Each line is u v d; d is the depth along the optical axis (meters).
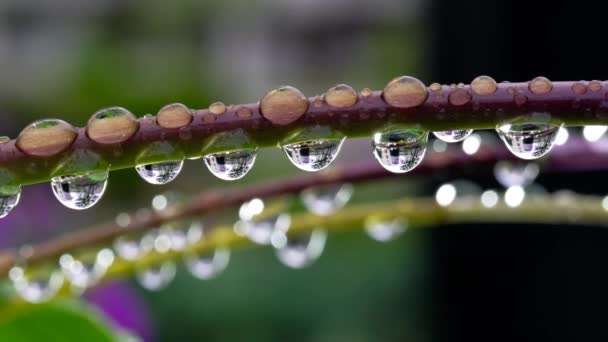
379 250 0.67
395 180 0.14
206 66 0.81
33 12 0.78
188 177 0.68
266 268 0.64
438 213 0.16
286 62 0.94
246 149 0.11
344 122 0.11
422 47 0.43
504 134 0.11
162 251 0.16
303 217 0.16
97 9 0.79
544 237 0.35
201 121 0.11
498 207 0.16
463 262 0.37
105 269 0.16
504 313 0.37
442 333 0.39
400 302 0.63
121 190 0.64
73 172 0.11
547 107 0.11
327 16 0.94
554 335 0.36
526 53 0.36
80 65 0.71
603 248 0.35
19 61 0.72
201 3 0.83
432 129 0.11
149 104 0.71
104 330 0.16
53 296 0.15
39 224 0.41
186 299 0.61
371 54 0.92
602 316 0.35
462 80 0.38
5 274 0.14
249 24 0.90
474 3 0.37
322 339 0.62
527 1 0.35
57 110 0.68
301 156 0.12
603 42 0.34
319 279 0.64
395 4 0.91
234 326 0.61
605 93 0.11
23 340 0.15
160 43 0.80
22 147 0.11
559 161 0.15
